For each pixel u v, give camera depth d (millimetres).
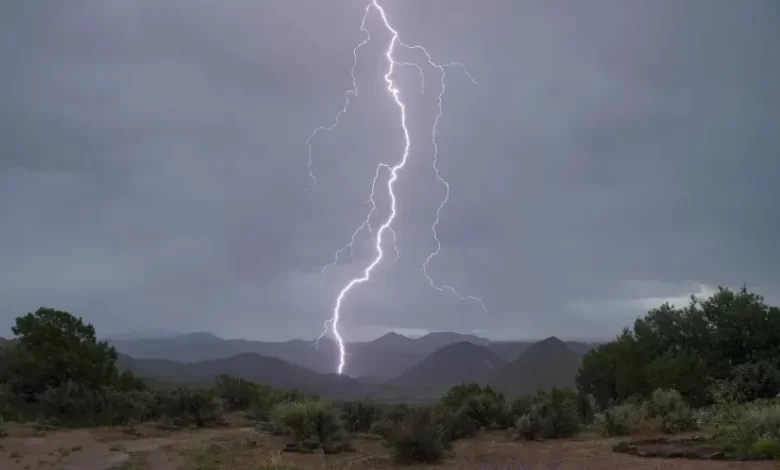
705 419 19266
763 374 28125
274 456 13820
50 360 28219
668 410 19125
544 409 19188
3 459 14711
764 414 14539
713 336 31766
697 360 26859
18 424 22094
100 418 23188
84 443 17438
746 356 31031
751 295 32750
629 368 28812
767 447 13109
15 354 28625
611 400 29109
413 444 14289
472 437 19453
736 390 25344
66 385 26062
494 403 22594
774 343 30938
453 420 19562
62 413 23594
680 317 33250
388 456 14961
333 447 16266
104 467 13477
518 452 15438
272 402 31172
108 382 30391
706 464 12477
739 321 31531
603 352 32031
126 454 15242
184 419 23062
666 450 14148
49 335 30062
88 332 32062
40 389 27703
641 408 19297
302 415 17453
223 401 30266
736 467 12016
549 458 14195
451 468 13328
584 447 15742
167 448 16188
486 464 13594
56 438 18625
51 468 13438
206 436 19078
